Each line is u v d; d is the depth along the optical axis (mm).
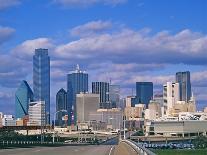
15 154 61406
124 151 69125
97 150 75438
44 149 80875
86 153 63844
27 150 75562
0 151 71125
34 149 81000
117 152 66000
